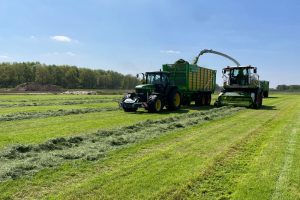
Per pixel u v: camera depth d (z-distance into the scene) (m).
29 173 5.74
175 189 5.07
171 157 7.04
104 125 12.03
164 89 18.33
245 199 4.75
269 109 19.98
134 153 7.40
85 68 83.69
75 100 27.88
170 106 18.70
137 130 10.63
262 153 7.54
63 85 78.44
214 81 26.45
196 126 11.75
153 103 16.67
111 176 5.66
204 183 5.42
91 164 6.40
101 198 4.68
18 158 6.72
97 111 17.59
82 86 81.25
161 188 5.09
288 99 34.88
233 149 7.91
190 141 8.86
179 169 6.11
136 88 17.36
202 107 22.08
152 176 5.67
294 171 6.12
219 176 5.80
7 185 5.13
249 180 5.59
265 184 5.38
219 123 12.70
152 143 8.51
